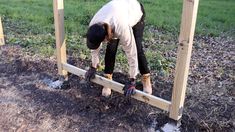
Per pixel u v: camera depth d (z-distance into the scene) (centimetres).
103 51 542
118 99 406
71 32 640
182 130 355
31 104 408
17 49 559
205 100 404
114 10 319
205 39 636
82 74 412
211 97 411
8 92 436
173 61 514
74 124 369
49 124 370
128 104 398
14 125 368
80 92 429
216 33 660
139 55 367
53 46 571
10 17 751
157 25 698
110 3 332
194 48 587
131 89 364
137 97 370
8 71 492
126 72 471
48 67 495
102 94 415
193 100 403
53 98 420
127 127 362
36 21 717
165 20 735
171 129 353
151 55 527
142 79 397
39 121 375
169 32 662
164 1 942
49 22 712
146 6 872
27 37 613
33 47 564
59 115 385
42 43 582
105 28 306
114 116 381
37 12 795
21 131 358
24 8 837
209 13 817
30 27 676
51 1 928
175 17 763
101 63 492
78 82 450
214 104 395
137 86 431
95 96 418
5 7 841
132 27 352
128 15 330
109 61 387
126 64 494
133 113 383
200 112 379
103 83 395
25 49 557
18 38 607
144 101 366
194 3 282
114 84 382
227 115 374
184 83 325
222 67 503
